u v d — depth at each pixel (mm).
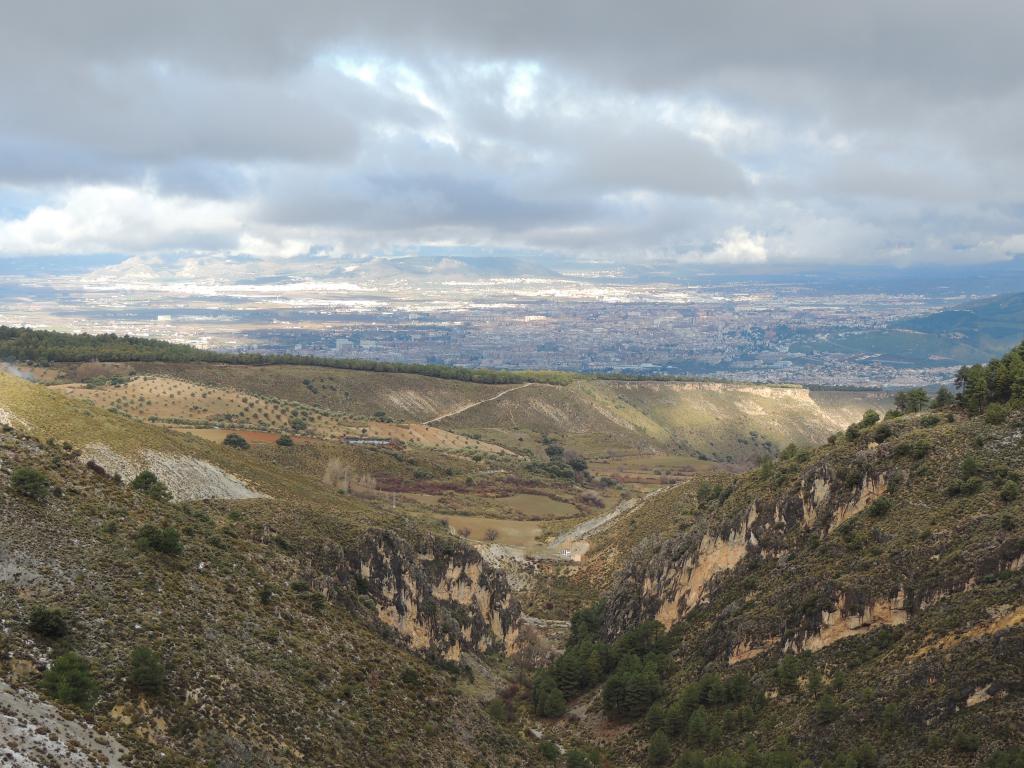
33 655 71188
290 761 78188
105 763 61594
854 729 101438
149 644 80750
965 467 132250
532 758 112500
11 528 89000
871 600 118062
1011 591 105062
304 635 103125
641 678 135500
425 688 109688
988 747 87562
